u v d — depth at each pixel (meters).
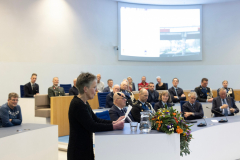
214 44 10.15
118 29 9.61
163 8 10.05
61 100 5.38
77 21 8.64
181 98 6.23
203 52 10.20
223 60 10.09
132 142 1.72
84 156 1.67
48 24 7.96
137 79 9.94
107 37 9.41
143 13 9.91
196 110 4.35
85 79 1.73
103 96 5.72
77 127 1.69
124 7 9.67
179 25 10.09
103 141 1.71
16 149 2.84
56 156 3.45
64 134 5.40
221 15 10.09
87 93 1.75
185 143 1.92
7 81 7.09
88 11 8.92
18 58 7.33
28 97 6.08
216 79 10.13
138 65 9.96
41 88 7.77
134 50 9.83
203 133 3.10
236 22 9.98
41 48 7.80
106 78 9.36
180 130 1.75
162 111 1.93
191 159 2.87
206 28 10.20
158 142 1.76
